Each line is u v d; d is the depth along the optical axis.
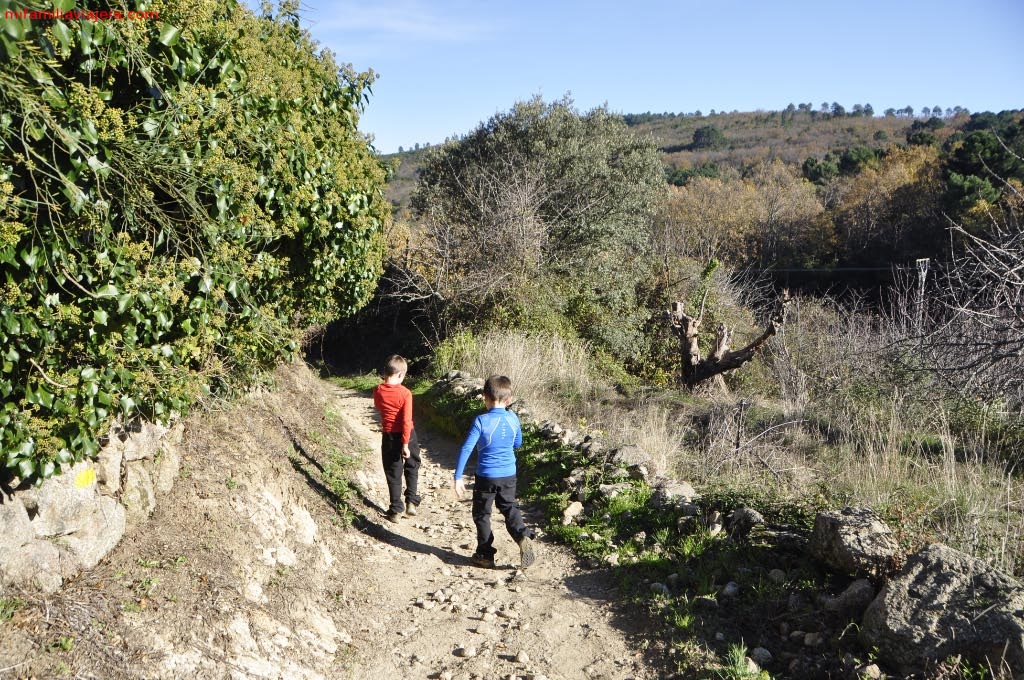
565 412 11.95
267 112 5.05
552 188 24.28
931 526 5.31
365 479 7.89
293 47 6.56
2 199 2.63
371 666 4.21
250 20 5.23
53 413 3.13
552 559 6.05
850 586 4.42
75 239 3.08
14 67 2.61
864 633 3.93
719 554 5.32
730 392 20.11
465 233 21.03
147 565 3.71
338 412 11.30
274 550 4.74
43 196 2.98
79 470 3.47
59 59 3.28
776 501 6.13
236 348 5.18
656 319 23.48
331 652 4.17
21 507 3.14
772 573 4.92
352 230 7.01
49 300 3.00
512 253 20.05
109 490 3.82
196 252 4.05
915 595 3.86
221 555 4.19
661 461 8.08
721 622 4.57
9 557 3.03
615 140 27.56
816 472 7.53
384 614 4.90
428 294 21.06
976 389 8.59
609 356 21.09
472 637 4.65
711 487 6.91
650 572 5.38
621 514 6.51
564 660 4.38
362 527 6.34
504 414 5.92
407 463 7.17
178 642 3.35
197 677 3.24
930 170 39.19
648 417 10.58
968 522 5.16
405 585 5.41
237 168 4.21
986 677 3.48
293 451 6.94
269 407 7.61
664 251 26.53
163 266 3.70
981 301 7.90
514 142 26.02
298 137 5.48
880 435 8.02
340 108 7.52
